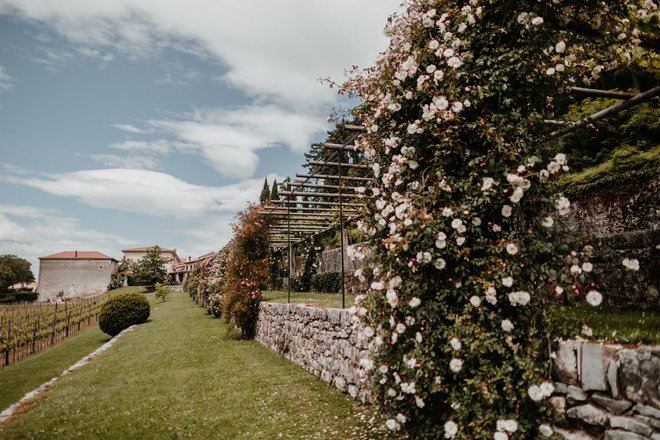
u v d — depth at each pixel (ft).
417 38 10.37
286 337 26.76
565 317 8.12
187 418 16.17
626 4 10.14
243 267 36.76
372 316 10.25
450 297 8.87
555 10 9.39
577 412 7.23
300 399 17.24
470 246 8.69
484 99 9.14
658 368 6.00
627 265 7.73
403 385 8.89
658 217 13.98
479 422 7.79
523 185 7.91
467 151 8.87
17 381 31.19
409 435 9.93
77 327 71.56
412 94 10.14
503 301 8.21
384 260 10.41
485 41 9.24
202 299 78.74
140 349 33.91
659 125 17.30
